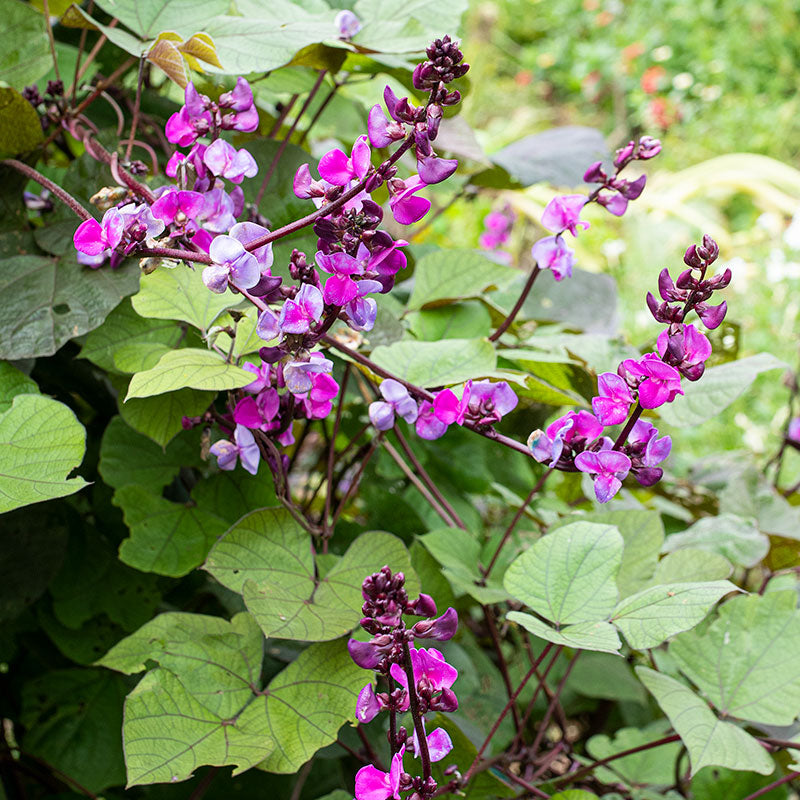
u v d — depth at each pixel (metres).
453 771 0.74
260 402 0.75
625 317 2.54
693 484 1.18
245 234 0.69
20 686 0.98
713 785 0.89
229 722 0.72
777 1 4.55
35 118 0.82
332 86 1.05
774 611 0.80
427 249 1.08
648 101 4.20
